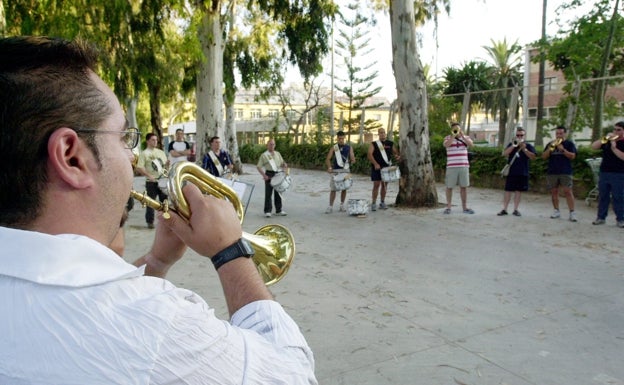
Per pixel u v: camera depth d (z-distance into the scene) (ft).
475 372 10.85
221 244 2.94
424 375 10.71
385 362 11.30
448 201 31.96
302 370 2.66
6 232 2.06
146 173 26.63
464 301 15.48
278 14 54.90
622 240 23.86
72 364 1.93
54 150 2.21
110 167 2.43
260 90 75.61
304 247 23.07
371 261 20.40
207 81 49.32
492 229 26.86
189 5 39.63
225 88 67.21
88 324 1.98
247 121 105.29
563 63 57.36
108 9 27.66
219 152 30.96
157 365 2.03
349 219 30.73
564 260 20.42
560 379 10.60
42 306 1.96
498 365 11.19
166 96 70.85
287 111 100.53
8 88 2.17
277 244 4.83
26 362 1.91
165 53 48.44
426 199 34.58
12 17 24.39
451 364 11.21
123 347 1.99
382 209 34.19
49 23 24.97
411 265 19.76
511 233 25.76
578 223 28.22
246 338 2.46
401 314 14.34
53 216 2.27
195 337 2.18
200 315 2.30
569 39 50.75
